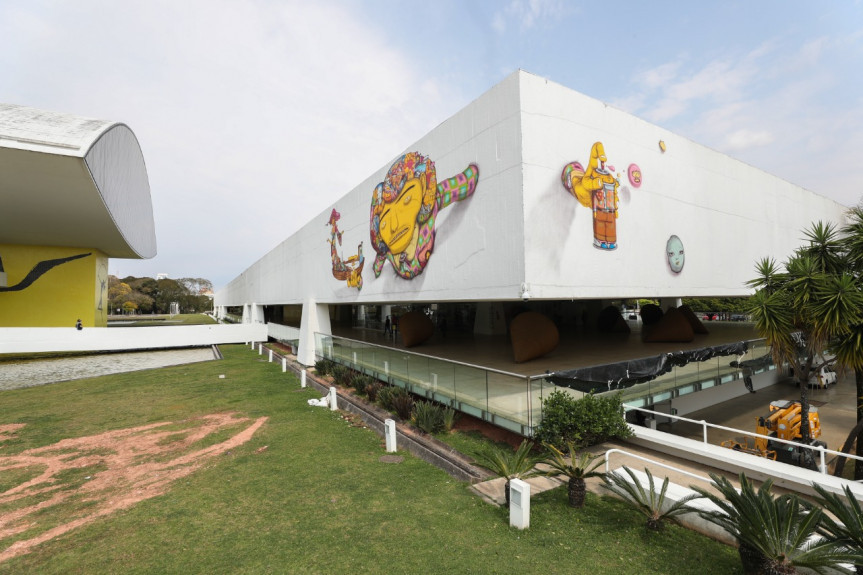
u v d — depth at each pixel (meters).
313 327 19.81
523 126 7.54
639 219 9.76
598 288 8.65
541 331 10.68
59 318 27.55
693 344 13.54
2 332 22.64
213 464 7.30
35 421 10.48
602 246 8.80
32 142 16.45
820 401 12.88
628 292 9.30
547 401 6.96
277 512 5.40
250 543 4.65
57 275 27.64
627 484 4.90
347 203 16.28
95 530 5.07
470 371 8.22
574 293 8.16
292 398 12.51
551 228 7.83
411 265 11.31
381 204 13.23
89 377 16.94
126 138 24.52
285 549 4.50
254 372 17.77
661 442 6.82
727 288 12.39
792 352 6.66
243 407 11.45
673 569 3.91
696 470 6.27
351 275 15.77
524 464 5.39
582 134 8.62
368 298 14.11
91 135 18.78
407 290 11.50
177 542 4.73
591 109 8.87
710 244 11.88
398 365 11.24
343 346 15.60
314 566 4.16
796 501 3.58
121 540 4.81
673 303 19.02
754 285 7.26
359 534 4.77
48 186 18.69
